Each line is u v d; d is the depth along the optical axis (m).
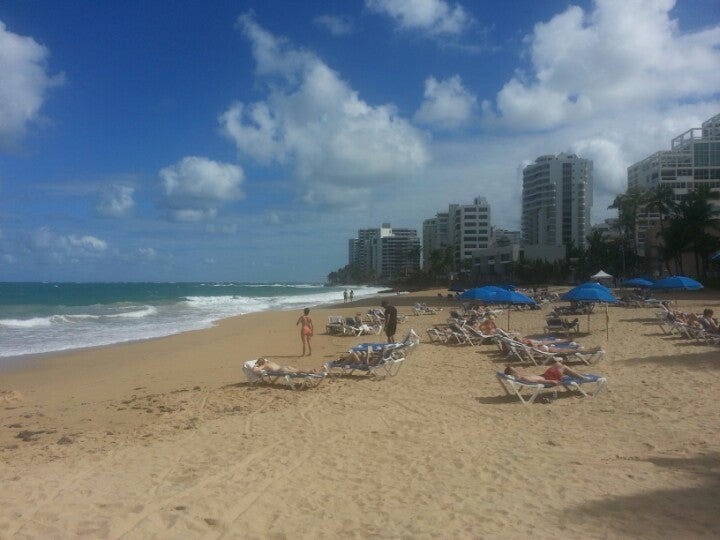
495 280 111.25
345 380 11.84
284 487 5.62
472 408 8.99
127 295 80.62
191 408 9.62
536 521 4.71
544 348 12.98
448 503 5.16
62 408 10.34
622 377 10.96
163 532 4.54
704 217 56.59
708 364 11.92
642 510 4.84
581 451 6.59
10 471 6.22
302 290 130.88
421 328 24.19
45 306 49.06
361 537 4.49
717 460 6.01
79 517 4.81
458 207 146.75
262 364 11.68
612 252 81.38
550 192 134.00
